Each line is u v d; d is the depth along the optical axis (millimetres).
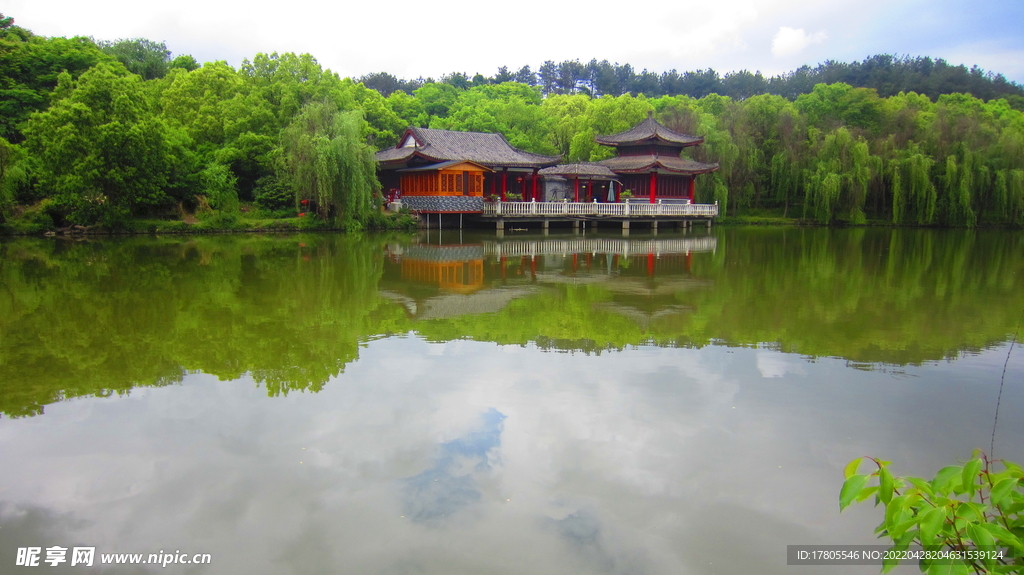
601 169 53750
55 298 16500
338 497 6512
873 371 10766
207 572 5375
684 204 52656
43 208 36500
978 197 56688
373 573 5359
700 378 10273
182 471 7020
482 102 77875
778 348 12180
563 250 31531
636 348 12078
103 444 7660
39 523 6055
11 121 41719
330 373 10312
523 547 5719
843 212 60500
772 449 7715
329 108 41625
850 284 20516
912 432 8250
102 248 29859
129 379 9945
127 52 69750
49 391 9414
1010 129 58688
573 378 10172
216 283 19234
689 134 61531
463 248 31688
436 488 6703
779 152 65500
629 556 5621
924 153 58969
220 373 10281
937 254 31719
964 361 11422
